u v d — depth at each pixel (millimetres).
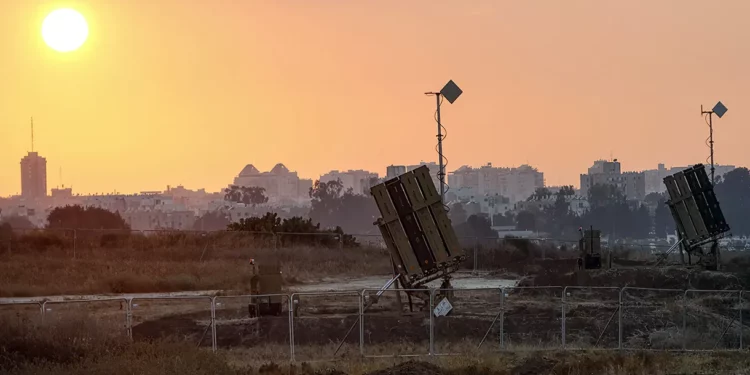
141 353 80562
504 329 107688
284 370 81688
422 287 118875
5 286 141125
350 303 129375
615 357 90500
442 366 84750
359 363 86438
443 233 117812
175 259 191875
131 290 146000
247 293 137125
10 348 79812
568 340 103438
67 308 120062
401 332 104812
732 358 92875
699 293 132750
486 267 189500
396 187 118188
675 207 165875
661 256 174000
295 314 110188
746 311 120750
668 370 85938
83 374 71562
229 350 93062
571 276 142750
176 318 111438
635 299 130125
